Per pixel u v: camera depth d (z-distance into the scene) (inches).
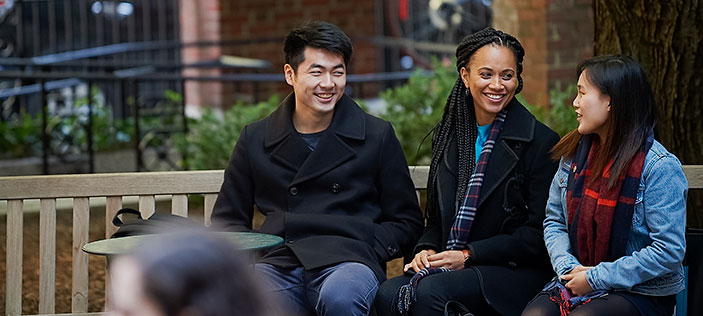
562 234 253.9
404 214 288.5
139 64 808.3
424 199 526.6
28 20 1045.8
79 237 303.9
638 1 319.3
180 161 622.5
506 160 268.2
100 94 923.4
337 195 285.1
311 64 280.1
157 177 305.4
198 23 949.8
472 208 268.5
